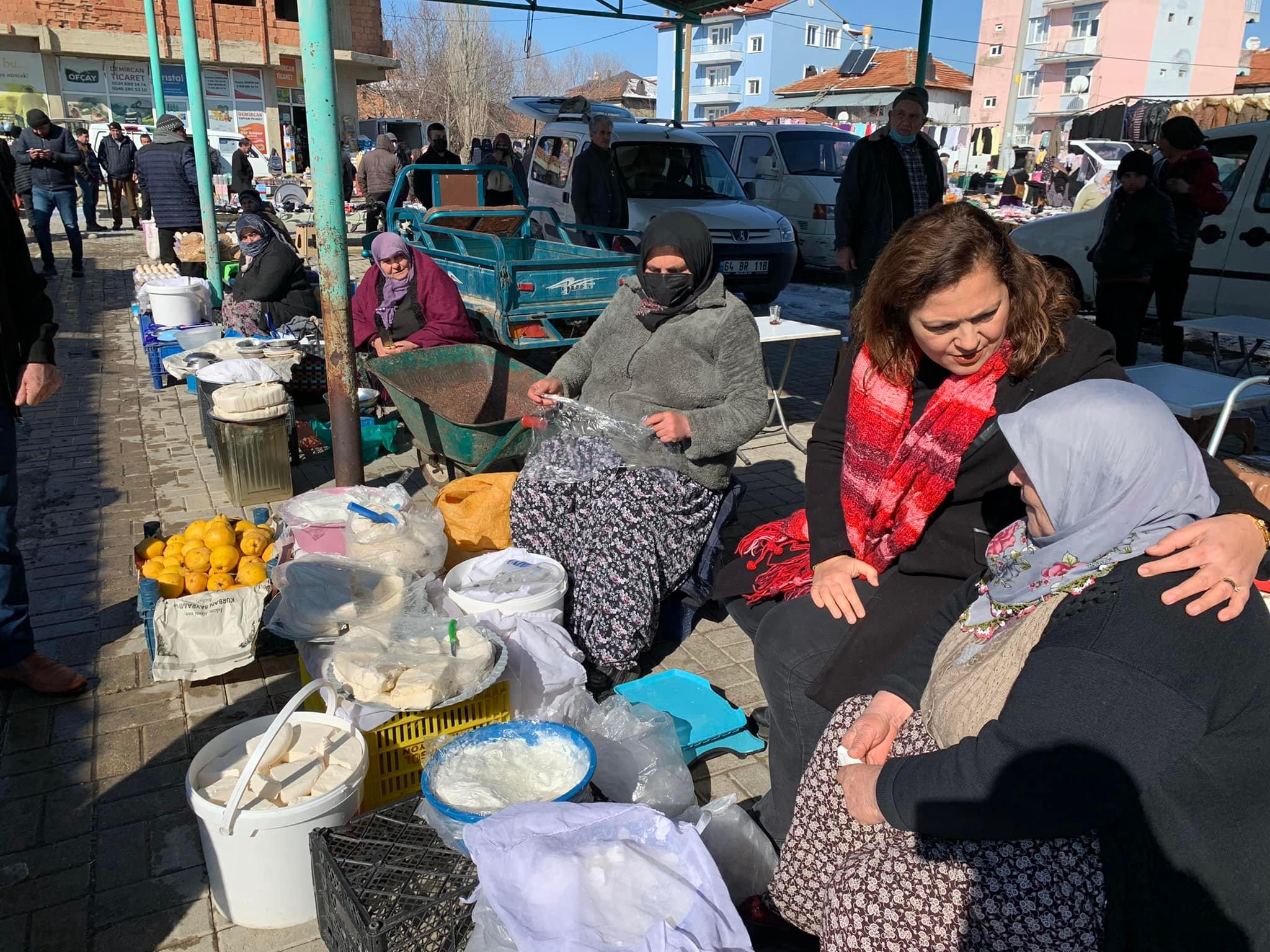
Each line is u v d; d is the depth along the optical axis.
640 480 3.31
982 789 1.46
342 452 3.97
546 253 7.84
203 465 5.39
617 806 1.92
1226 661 1.37
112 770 2.83
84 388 6.93
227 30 22.94
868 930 1.68
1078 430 1.45
